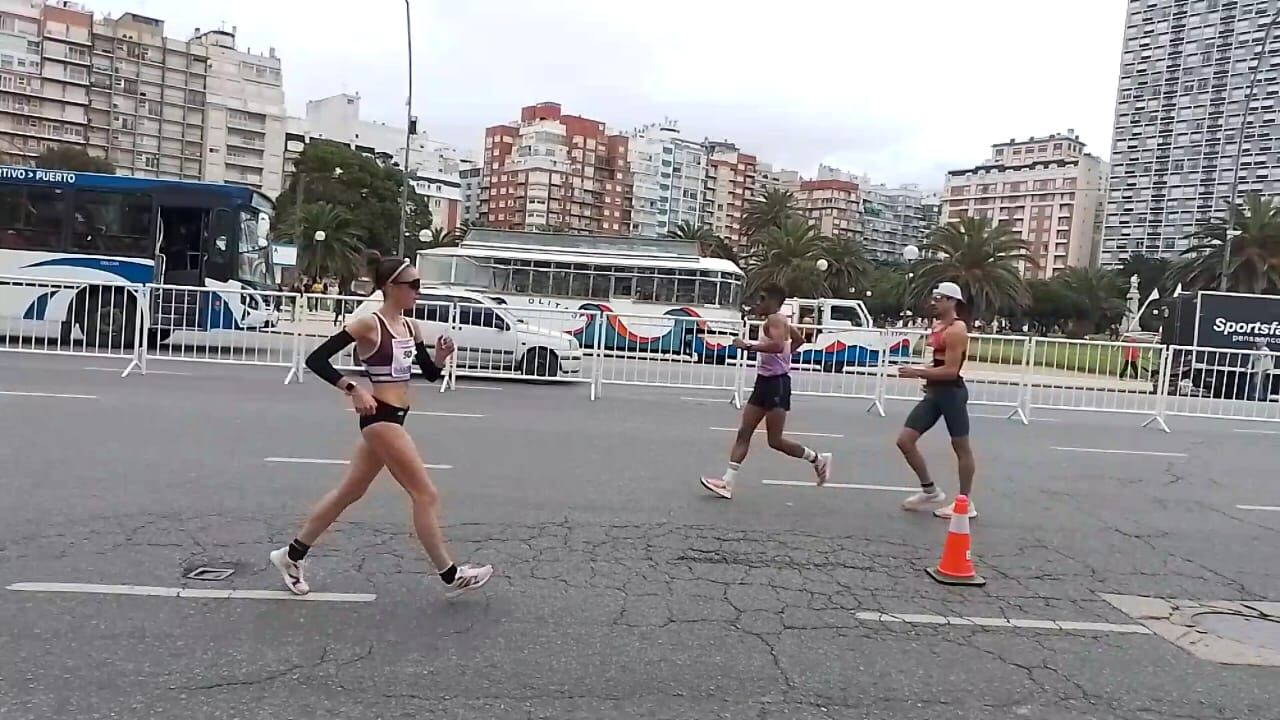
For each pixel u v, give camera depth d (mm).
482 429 10484
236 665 3934
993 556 6254
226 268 18109
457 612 4684
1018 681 4172
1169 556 6488
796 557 5973
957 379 7309
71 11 99500
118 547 5445
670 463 9008
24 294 17344
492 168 142125
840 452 10195
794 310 31625
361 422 4703
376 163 75312
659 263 27484
